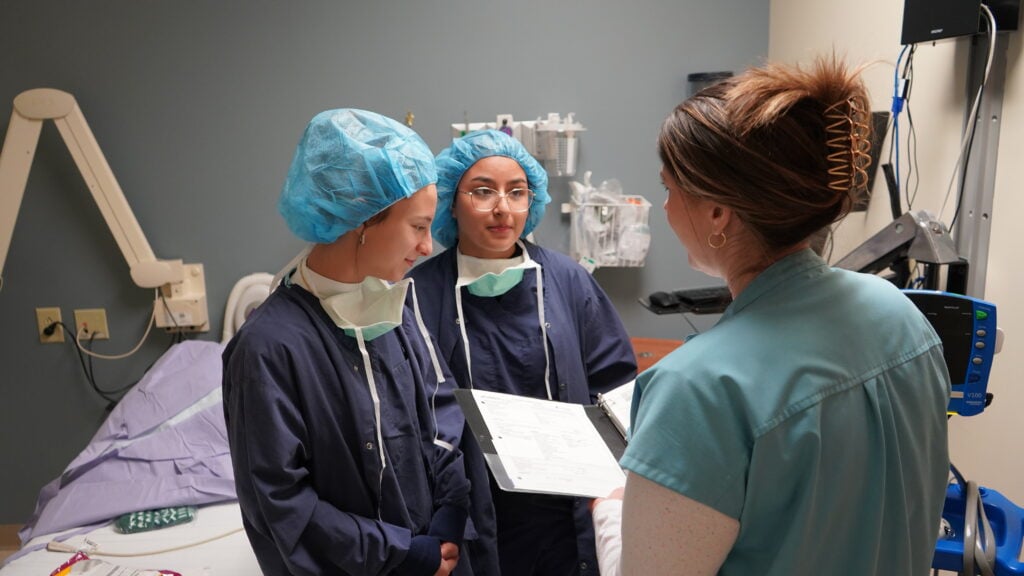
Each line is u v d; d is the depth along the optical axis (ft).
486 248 5.21
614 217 8.48
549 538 5.04
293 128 8.46
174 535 5.46
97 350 8.76
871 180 6.92
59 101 7.68
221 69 8.26
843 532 2.37
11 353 8.68
